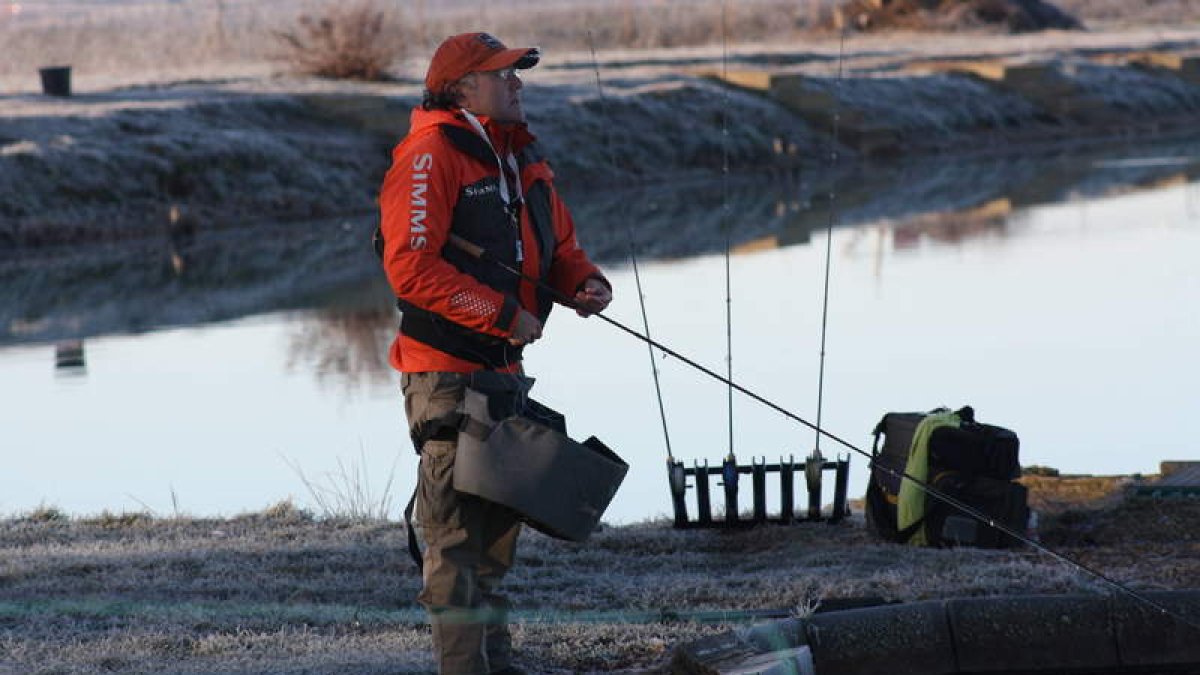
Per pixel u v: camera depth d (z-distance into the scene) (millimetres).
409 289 18031
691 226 98875
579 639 22391
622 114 131000
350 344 63594
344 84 137125
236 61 175250
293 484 39625
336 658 21328
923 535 28625
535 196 19328
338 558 27922
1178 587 23781
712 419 45594
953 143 145500
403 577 26531
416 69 148500
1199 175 117938
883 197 112500
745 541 30281
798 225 98188
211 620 23641
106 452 44594
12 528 31422
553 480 17875
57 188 99438
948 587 24312
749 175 129250
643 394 49656
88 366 59656
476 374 18344
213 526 31531
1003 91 158125
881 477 29391
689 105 135250
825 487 38031
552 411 19047
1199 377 50625
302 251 92688
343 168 113812
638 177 124812
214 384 55188
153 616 23781
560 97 132500
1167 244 83875
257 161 109250
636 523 32906
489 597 19000
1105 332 59531
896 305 67250
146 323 69562
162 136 108750
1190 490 31516
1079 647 20953
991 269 77500
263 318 70375
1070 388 49312
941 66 162125
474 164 18469
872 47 193375
